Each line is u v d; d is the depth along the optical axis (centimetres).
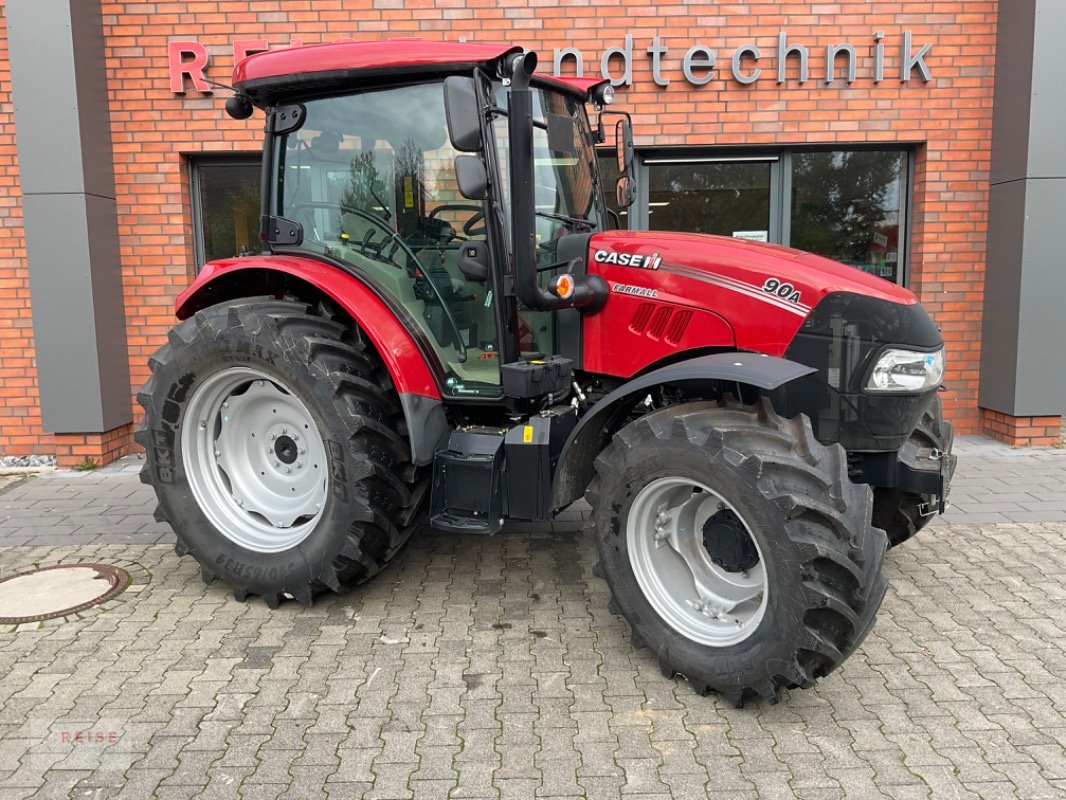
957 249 669
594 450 346
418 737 279
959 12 639
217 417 395
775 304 326
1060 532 475
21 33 581
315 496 379
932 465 341
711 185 680
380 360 376
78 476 611
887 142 658
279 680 316
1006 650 338
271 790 251
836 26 639
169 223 647
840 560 263
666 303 346
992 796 246
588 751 270
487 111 331
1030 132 606
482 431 363
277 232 393
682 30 638
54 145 592
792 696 303
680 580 318
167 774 260
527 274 322
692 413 300
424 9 634
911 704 297
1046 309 626
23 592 399
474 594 397
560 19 636
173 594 398
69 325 610
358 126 368
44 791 251
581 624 364
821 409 324
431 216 361
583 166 412
